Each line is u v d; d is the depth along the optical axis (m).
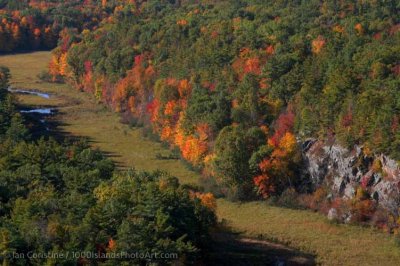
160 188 69.50
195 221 67.69
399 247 77.75
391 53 98.56
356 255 75.25
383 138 84.94
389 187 83.56
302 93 100.62
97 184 73.25
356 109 90.94
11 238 56.00
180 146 112.62
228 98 109.06
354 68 99.00
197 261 67.06
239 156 94.94
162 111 121.75
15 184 71.88
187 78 124.12
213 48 126.00
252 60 114.75
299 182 95.12
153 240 59.06
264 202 93.75
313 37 117.94
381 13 125.88
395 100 86.88
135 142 124.38
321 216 88.06
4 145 89.00
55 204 64.12
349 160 88.88
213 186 97.56
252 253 74.25
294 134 98.19
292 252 75.25
